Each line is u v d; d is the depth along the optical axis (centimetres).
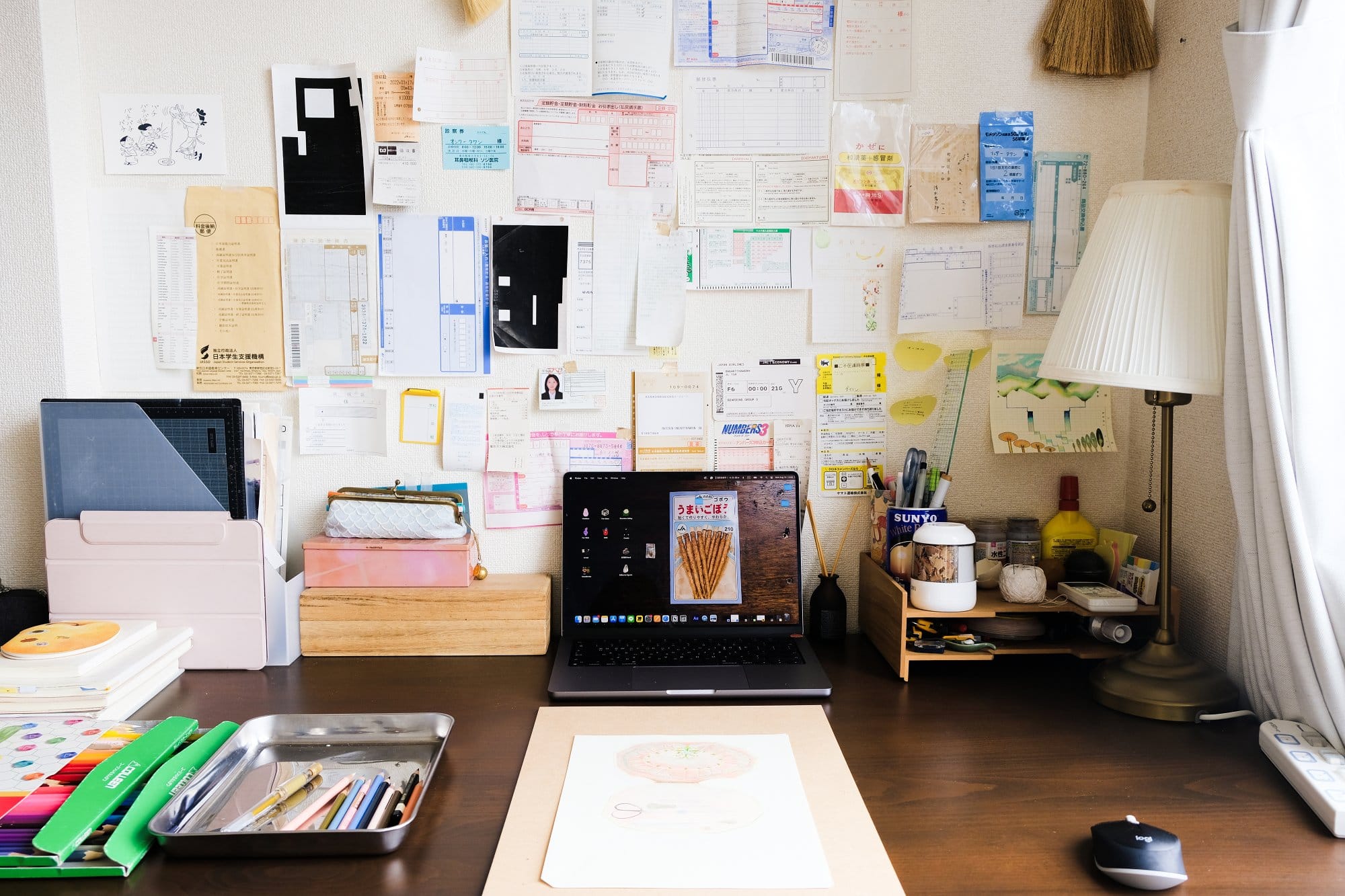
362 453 147
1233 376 105
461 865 83
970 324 146
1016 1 141
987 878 81
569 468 147
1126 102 144
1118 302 109
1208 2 126
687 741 107
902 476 140
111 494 131
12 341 136
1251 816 92
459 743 108
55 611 129
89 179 142
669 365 146
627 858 82
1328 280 98
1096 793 97
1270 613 106
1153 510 132
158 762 97
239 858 85
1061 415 148
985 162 144
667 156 143
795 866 81
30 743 101
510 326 145
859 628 151
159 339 145
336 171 142
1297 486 99
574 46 141
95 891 80
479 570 142
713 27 141
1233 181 106
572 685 121
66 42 136
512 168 143
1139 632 133
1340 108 97
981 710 118
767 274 145
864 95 143
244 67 141
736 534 140
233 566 129
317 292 144
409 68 141
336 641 136
